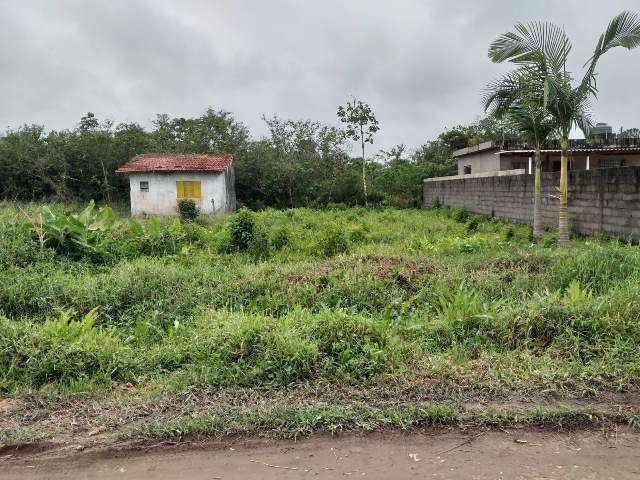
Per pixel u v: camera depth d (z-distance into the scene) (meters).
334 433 2.98
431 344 4.41
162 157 21.77
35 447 2.90
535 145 11.42
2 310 5.70
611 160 18.88
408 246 9.93
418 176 25.75
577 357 3.99
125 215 20.39
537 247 8.99
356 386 3.54
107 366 4.00
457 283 6.23
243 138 26.66
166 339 4.69
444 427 3.05
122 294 6.04
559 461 2.70
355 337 4.09
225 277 6.76
